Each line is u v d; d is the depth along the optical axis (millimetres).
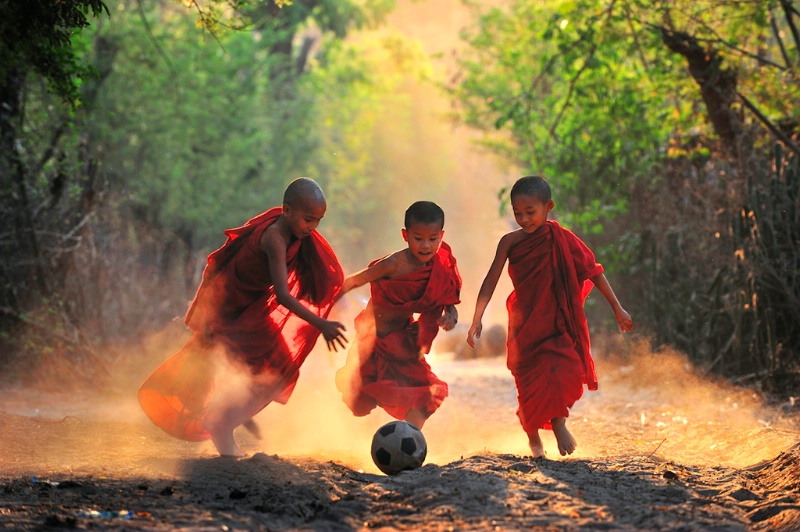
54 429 29359
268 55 125000
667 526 17094
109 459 24422
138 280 65938
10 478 21172
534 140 61000
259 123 111125
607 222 60344
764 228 40906
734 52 47594
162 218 95812
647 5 46781
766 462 24406
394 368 25844
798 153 42000
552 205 25578
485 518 17281
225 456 24047
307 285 25406
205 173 97812
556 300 25344
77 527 16297
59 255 51094
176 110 87750
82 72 39875
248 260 24219
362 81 149750
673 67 50688
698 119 51750
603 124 54656
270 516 17875
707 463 25672
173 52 91312
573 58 51219
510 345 25812
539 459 23672
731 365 43031
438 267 25609
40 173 52438
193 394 24625
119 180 84562
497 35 105000
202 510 17812
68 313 51375
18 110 51750
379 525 17297
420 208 25016
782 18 58031
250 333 24562
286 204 24047
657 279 50312
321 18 141125
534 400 24891
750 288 41188
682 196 52375
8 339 48938
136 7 89500
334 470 22531
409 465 22594
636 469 22812
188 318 25016
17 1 31703
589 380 25547
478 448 30266
